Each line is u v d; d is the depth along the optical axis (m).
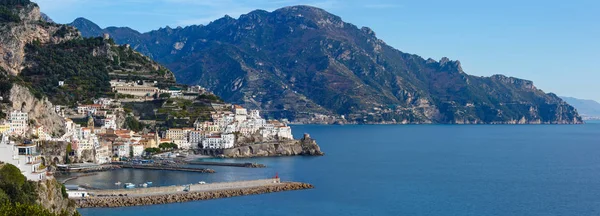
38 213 182.25
